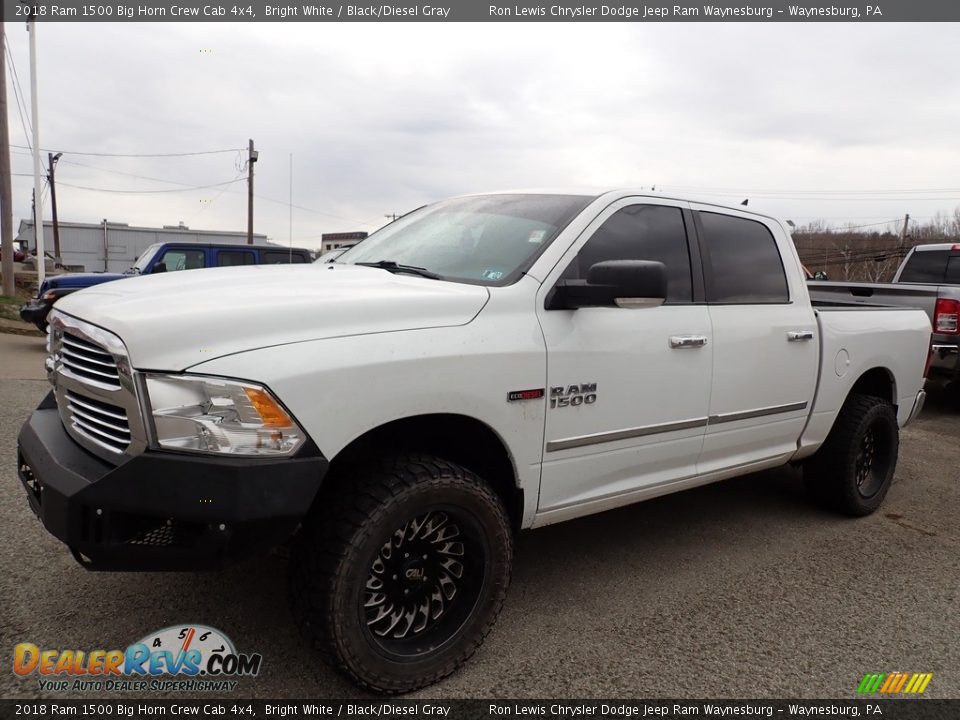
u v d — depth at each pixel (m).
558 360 2.84
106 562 2.20
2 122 16.73
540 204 3.38
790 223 4.47
